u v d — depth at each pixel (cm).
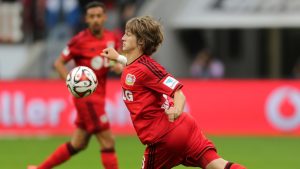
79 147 3338
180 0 7331
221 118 5806
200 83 5825
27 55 7144
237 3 7294
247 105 5788
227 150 4831
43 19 7100
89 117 3291
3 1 7131
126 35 2442
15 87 5819
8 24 7156
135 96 2438
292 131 5756
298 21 7188
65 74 3372
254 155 4581
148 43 2417
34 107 5806
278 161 4297
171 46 7412
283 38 7581
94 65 3319
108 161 3322
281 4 7219
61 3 7075
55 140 5475
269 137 5662
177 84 2370
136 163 4141
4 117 5822
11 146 5103
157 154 2462
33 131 5806
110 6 7100
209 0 7325
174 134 2428
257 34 7600
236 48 7638
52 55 7106
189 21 7319
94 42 3328
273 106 5769
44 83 5812
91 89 2736
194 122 2480
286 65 7612
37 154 4650
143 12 7162
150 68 2394
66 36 7081
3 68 7169
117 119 5753
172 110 2319
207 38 7562
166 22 7312
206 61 7062
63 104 5800
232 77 7644
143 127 2450
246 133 5778
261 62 7631
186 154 2452
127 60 2469
